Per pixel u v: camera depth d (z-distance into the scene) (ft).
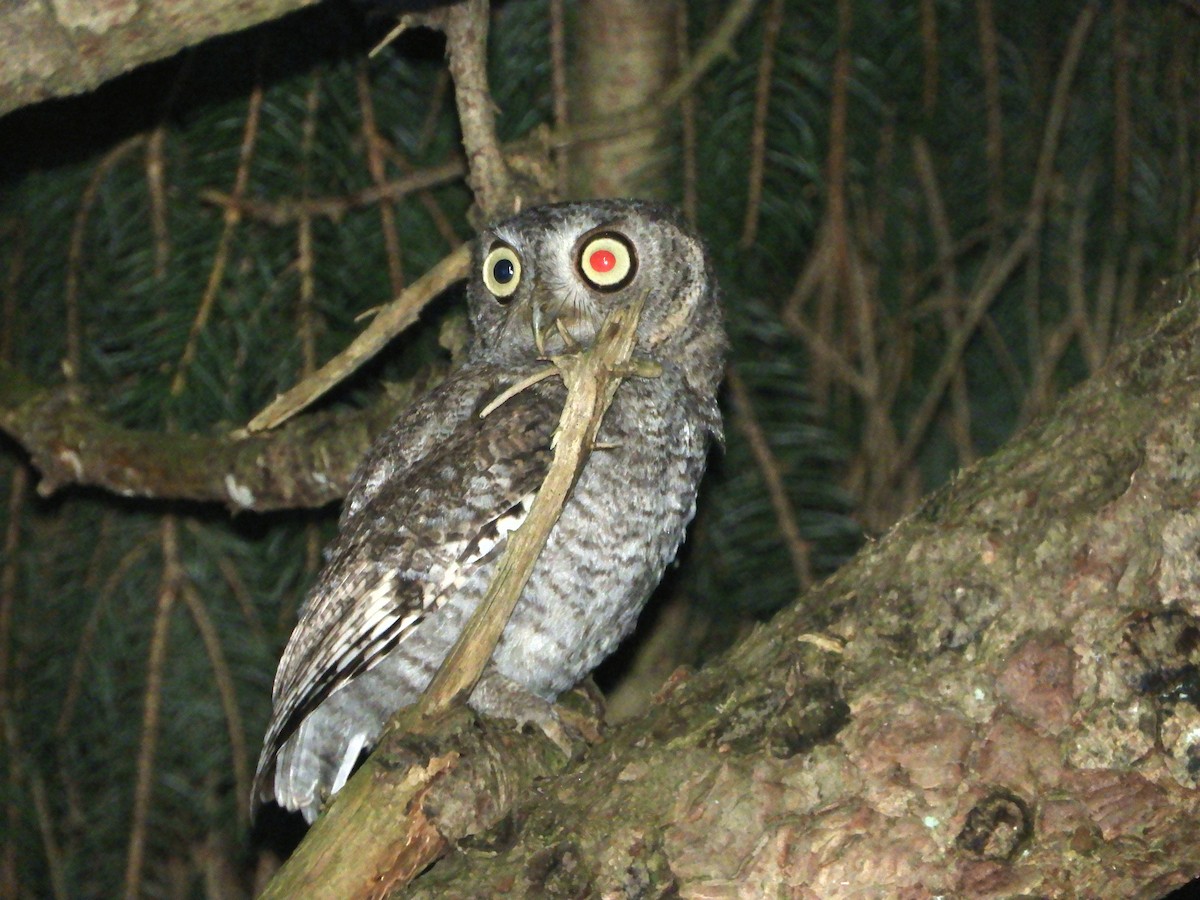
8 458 15.51
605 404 9.42
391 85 15.16
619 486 11.96
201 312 14.44
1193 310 7.64
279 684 12.47
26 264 15.01
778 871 7.77
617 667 16.31
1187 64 14.94
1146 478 7.54
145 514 15.12
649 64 14.87
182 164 14.57
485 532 12.01
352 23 14.64
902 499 16.31
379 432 14.15
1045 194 15.56
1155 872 7.60
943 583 7.81
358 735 12.89
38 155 14.75
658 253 13.39
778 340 15.10
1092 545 7.55
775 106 14.44
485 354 13.83
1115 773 7.43
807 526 14.60
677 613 16.21
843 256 15.56
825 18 14.40
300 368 14.73
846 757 7.75
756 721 8.06
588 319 13.34
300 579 15.43
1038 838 7.54
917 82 14.67
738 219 14.49
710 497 14.64
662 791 8.07
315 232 14.67
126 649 14.90
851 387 15.98
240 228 14.52
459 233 15.14
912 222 15.84
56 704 15.06
